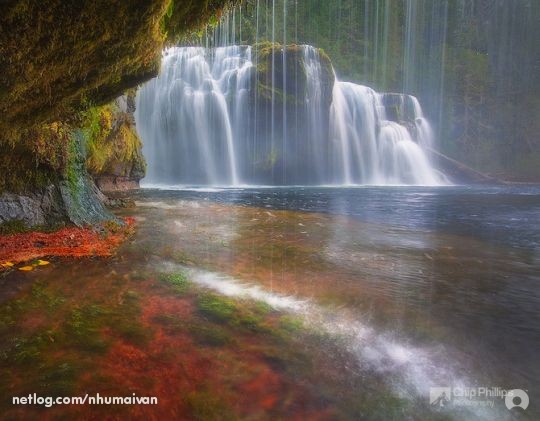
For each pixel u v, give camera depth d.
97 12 2.52
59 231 5.12
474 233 7.04
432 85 41.16
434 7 44.31
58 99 3.40
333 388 2.08
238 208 10.21
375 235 6.62
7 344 2.39
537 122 36.03
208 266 4.30
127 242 5.27
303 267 4.40
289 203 12.18
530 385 2.17
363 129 26.72
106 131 11.94
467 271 4.39
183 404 1.91
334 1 41.91
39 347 2.37
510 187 23.16
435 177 28.25
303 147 23.92
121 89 4.39
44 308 2.94
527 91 38.22
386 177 27.48
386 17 43.25
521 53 39.38
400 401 2.00
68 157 5.59
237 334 2.64
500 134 36.97
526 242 6.20
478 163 36.34
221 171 23.30
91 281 3.60
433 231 7.19
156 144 21.95
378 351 2.49
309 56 22.91
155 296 3.29
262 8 37.22
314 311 3.10
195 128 22.59
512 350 2.55
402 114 30.02
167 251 4.90
